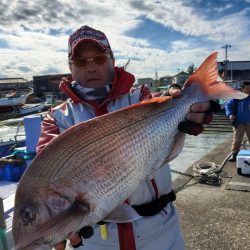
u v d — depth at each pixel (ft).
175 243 7.50
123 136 5.80
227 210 16.55
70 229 5.32
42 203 5.38
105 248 7.06
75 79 7.43
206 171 21.77
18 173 19.76
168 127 6.17
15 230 5.45
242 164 22.13
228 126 60.08
